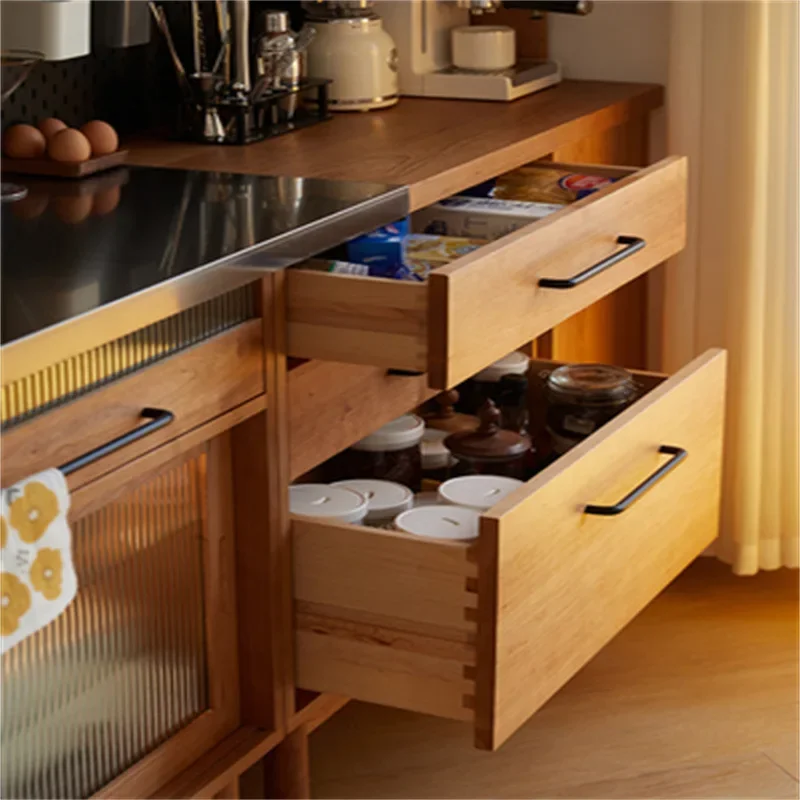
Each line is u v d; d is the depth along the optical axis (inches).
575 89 97.0
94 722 57.6
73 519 52.8
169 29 86.2
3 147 72.1
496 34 93.8
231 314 59.3
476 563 59.9
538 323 67.1
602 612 70.3
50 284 51.7
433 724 87.3
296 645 66.1
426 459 81.8
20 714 53.4
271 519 63.2
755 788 80.5
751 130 92.4
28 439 49.3
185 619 62.1
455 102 92.0
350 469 77.3
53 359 47.3
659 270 102.3
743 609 100.0
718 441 82.1
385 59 89.0
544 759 83.4
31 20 66.6
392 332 60.4
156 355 55.2
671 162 81.0
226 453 62.4
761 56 91.0
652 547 75.0
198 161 74.5
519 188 82.0
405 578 62.1
